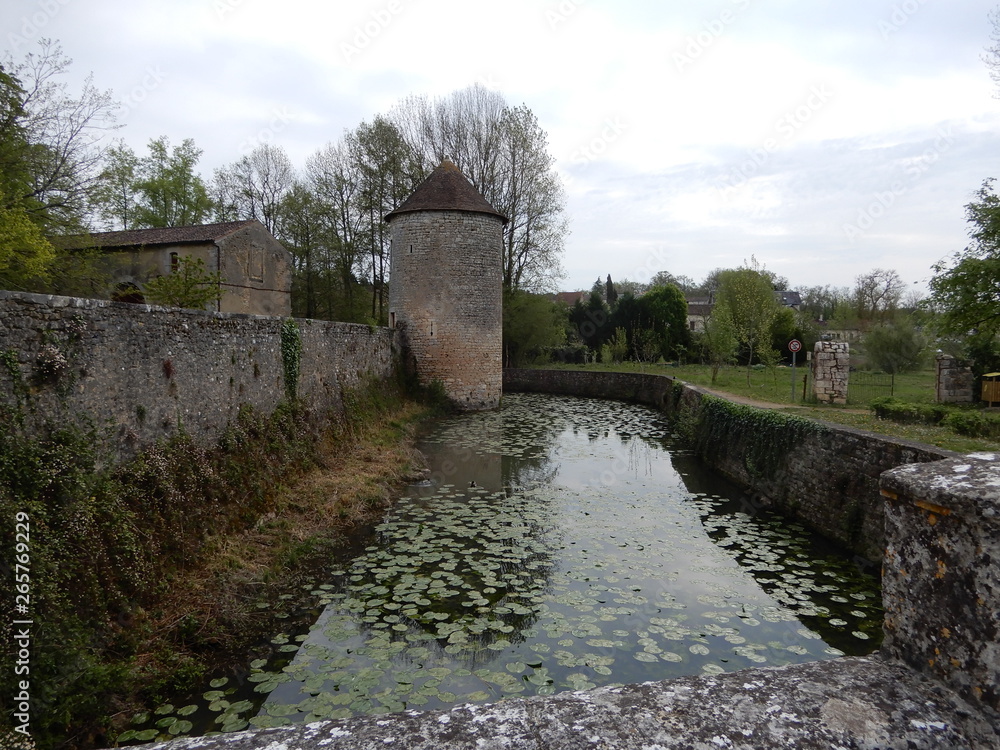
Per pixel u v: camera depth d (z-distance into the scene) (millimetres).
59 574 4359
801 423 9242
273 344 9820
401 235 20547
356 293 30781
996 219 11617
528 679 4707
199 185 29656
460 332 20484
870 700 1576
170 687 4551
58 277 12125
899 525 1776
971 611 1524
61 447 4918
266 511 7801
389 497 9672
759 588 6539
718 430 12500
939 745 1441
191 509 6422
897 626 1773
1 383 4535
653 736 1488
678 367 31125
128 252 18531
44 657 3891
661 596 6285
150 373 6395
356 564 7043
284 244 27984
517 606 5977
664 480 11539
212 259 18172
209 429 7637
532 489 10625
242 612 5598
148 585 5289
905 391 17828
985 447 8203
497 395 21750
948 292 12258
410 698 4438
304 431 10352
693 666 4938
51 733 3758
